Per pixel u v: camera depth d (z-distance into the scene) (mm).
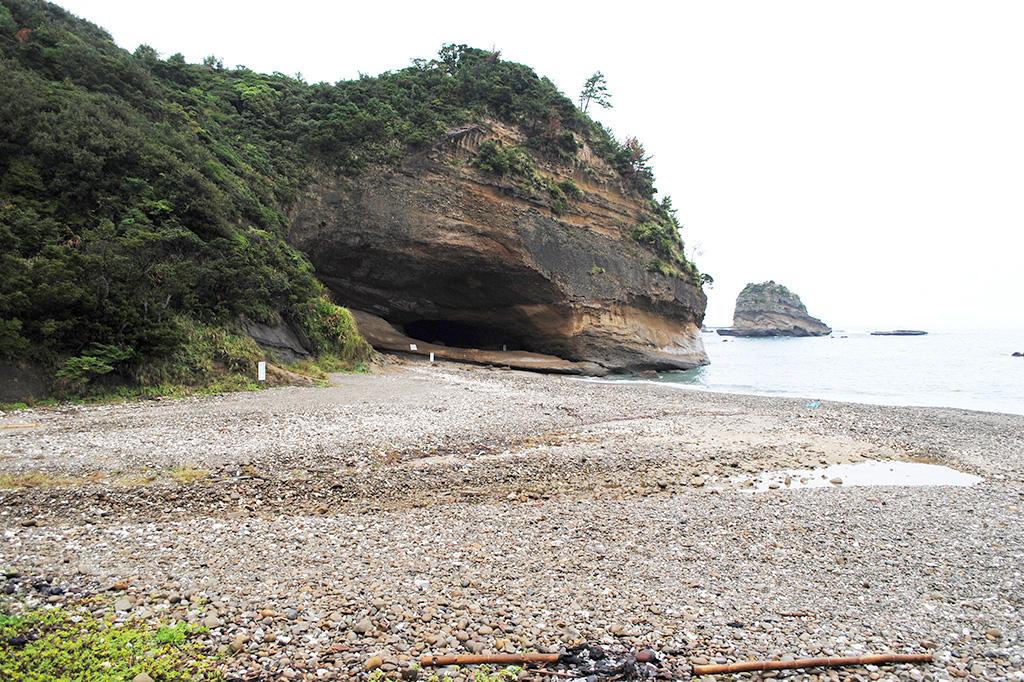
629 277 48875
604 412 19766
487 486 10398
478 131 44062
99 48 32406
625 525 8648
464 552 7320
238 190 29938
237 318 23109
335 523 8117
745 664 5098
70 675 4430
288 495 9211
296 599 5844
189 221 23812
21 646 4770
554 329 44438
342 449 11961
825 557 7754
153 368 18031
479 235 40656
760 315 157750
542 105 48031
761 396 28828
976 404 28406
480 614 5789
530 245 41906
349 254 39469
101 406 15539
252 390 19688
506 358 41875
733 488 11258
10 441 11258
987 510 10180
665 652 5285
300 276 29359
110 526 7527
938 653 5477
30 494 8484
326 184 39219
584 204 47500
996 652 5512
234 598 5797
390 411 16797
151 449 11102
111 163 22688
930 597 6672
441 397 20562
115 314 17562
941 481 12688
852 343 116062
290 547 7160
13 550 6613
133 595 5730
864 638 5688
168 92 34438
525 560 7191
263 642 5062
